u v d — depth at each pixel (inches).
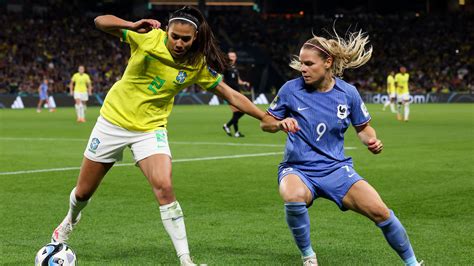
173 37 276.1
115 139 293.1
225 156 745.0
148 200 469.7
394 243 270.2
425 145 869.8
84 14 2997.0
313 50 276.4
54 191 511.2
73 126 1269.7
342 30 3154.5
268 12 3469.5
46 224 392.5
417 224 389.1
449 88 2920.8
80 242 346.3
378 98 2711.6
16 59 2498.8
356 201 273.1
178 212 285.7
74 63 2605.8
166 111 299.4
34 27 2704.2
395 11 3548.2
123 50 2775.6
